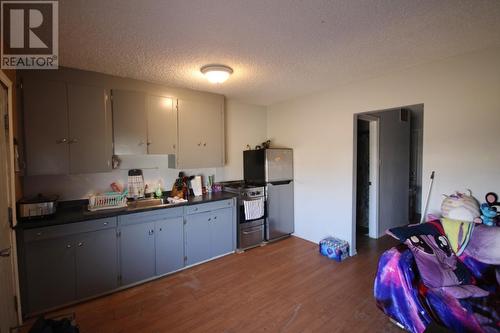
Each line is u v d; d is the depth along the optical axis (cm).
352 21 173
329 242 336
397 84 276
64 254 224
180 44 204
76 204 279
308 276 282
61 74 247
